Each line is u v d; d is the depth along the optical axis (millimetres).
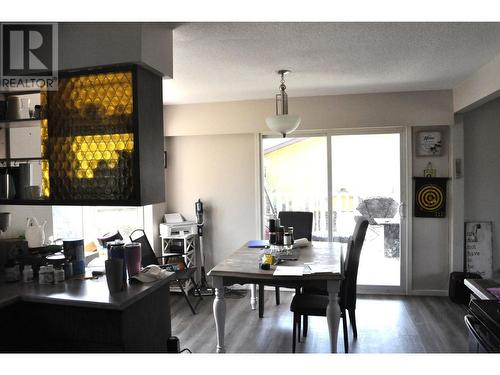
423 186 4836
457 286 4523
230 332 3838
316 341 3604
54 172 2582
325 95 4863
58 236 4480
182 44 2867
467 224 4750
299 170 5219
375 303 4625
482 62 3471
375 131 4984
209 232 5379
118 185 2443
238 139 5266
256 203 5219
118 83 2414
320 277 2936
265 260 3285
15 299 2248
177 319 4211
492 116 4676
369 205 5059
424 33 2715
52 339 2342
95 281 2529
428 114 4652
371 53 3160
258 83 4145
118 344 2227
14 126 2980
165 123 5289
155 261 4125
